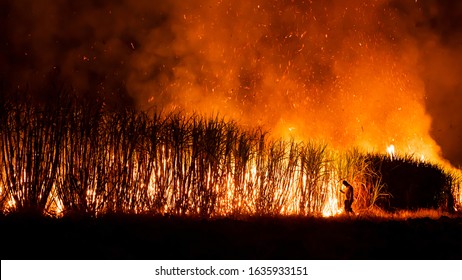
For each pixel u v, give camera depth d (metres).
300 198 13.30
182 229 10.10
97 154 11.59
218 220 11.23
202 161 12.16
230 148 12.54
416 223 11.93
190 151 12.24
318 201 13.51
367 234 10.52
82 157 11.52
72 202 11.30
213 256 8.80
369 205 14.61
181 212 11.85
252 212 12.50
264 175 12.78
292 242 9.66
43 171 11.30
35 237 9.20
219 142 12.30
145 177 11.80
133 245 9.12
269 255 9.00
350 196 13.28
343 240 10.02
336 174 14.09
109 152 11.64
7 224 9.84
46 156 11.34
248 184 12.67
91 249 8.82
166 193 11.98
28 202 11.09
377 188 14.81
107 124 11.75
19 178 11.19
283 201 13.03
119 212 11.27
